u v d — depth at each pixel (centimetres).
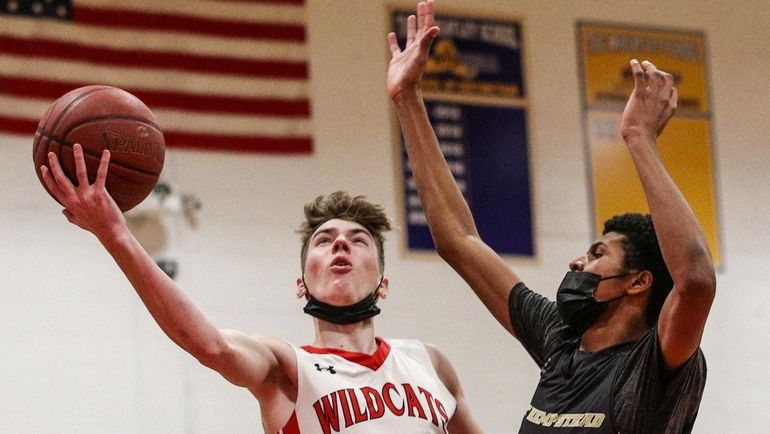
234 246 1248
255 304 1236
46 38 1241
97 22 1265
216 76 1291
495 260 668
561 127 1395
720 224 1417
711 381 1360
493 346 1296
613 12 1457
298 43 1330
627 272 598
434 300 1291
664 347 544
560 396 583
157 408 1182
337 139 1315
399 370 624
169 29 1290
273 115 1300
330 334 626
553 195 1368
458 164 1341
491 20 1402
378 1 1373
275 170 1284
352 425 591
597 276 600
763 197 1443
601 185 1389
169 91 1271
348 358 614
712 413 1347
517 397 1288
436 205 677
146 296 520
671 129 1434
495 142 1362
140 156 552
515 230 1341
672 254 537
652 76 579
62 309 1185
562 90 1408
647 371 551
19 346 1162
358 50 1351
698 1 1496
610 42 1443
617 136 1412
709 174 1431
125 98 562
